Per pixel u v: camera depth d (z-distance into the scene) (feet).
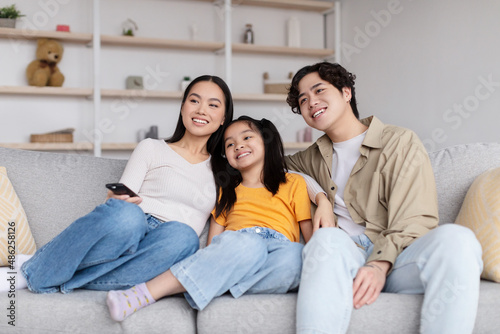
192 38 15.20
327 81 5.44
